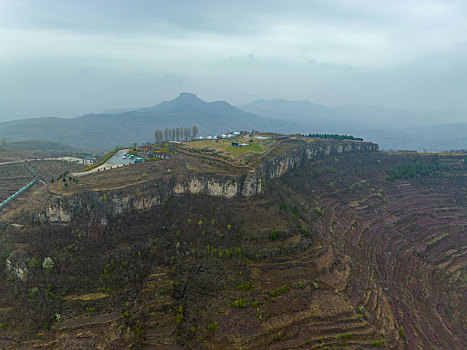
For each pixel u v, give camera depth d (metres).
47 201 132.38
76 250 124.38
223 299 124.69
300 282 134.00
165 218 154.00
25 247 117.50
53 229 126.50
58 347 101.81
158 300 125.56
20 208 134.50
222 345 106.50
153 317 121.00
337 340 110.31
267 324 113.19
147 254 138.62
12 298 109.50
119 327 111.75
